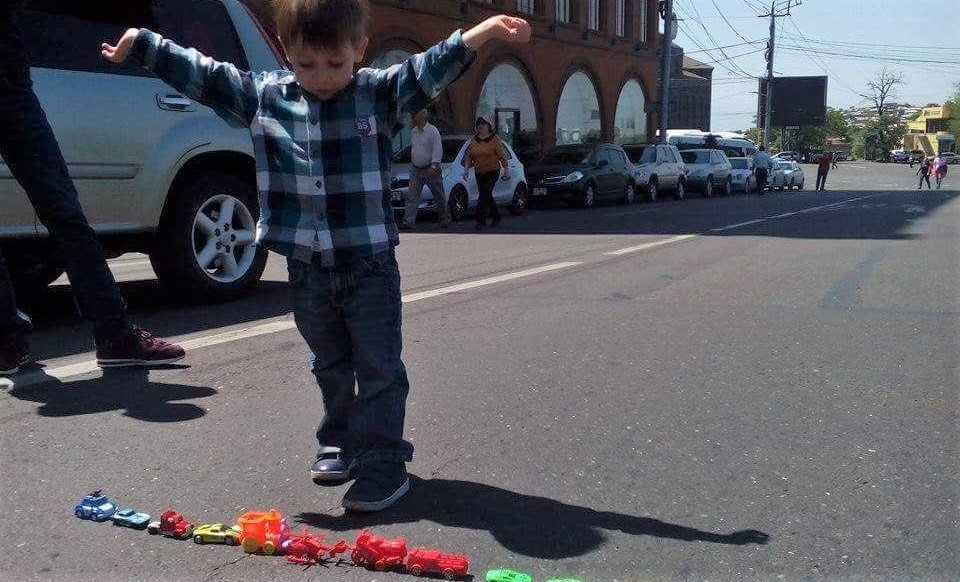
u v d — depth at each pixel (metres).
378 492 2.62
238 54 6.01
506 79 26.30
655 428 3.34
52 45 4.96
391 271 2.67
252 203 6.09
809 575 2.23
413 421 3.42
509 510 2.62
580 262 8.27
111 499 2.69
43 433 3.25
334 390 2.86
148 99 5.38
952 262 8.23
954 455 3.05
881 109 125.12
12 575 2.24
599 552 2.36
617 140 34.53
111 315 4.07
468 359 4.37
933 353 4.50
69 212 3.97
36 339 4.86
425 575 2.25
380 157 2.62
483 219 13.02
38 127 3.91
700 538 2.44
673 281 6.96
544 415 3.49
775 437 3.24
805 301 6.03
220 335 4.88
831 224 13.38
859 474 2.88
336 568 2.29
